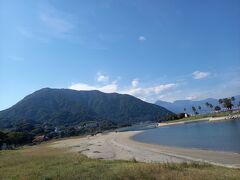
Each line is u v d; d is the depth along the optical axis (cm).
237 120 16488
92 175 2172
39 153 6812
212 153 4741
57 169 2778
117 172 2167
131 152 5700
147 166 2348
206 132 10844
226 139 7338
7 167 3816
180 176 1900
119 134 17675
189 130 13675
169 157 4509
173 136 11031
